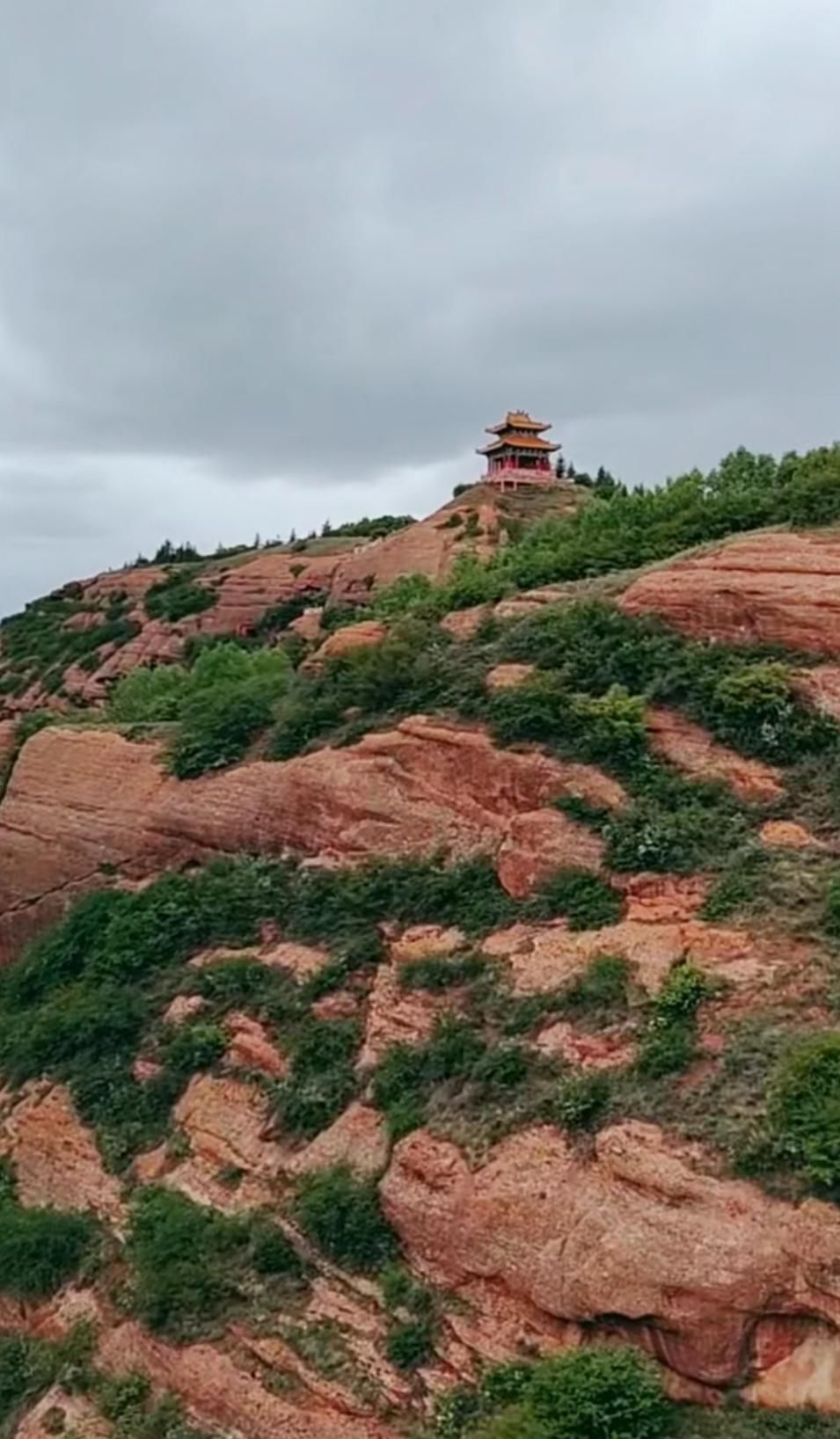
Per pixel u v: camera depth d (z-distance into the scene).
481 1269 19.02
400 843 27.66
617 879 23.50
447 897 25.64
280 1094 24.31
